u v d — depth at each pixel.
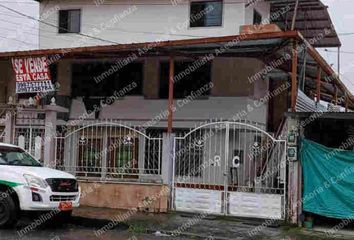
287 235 11.30
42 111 15.46
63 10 22.66
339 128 13.59
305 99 14.80
